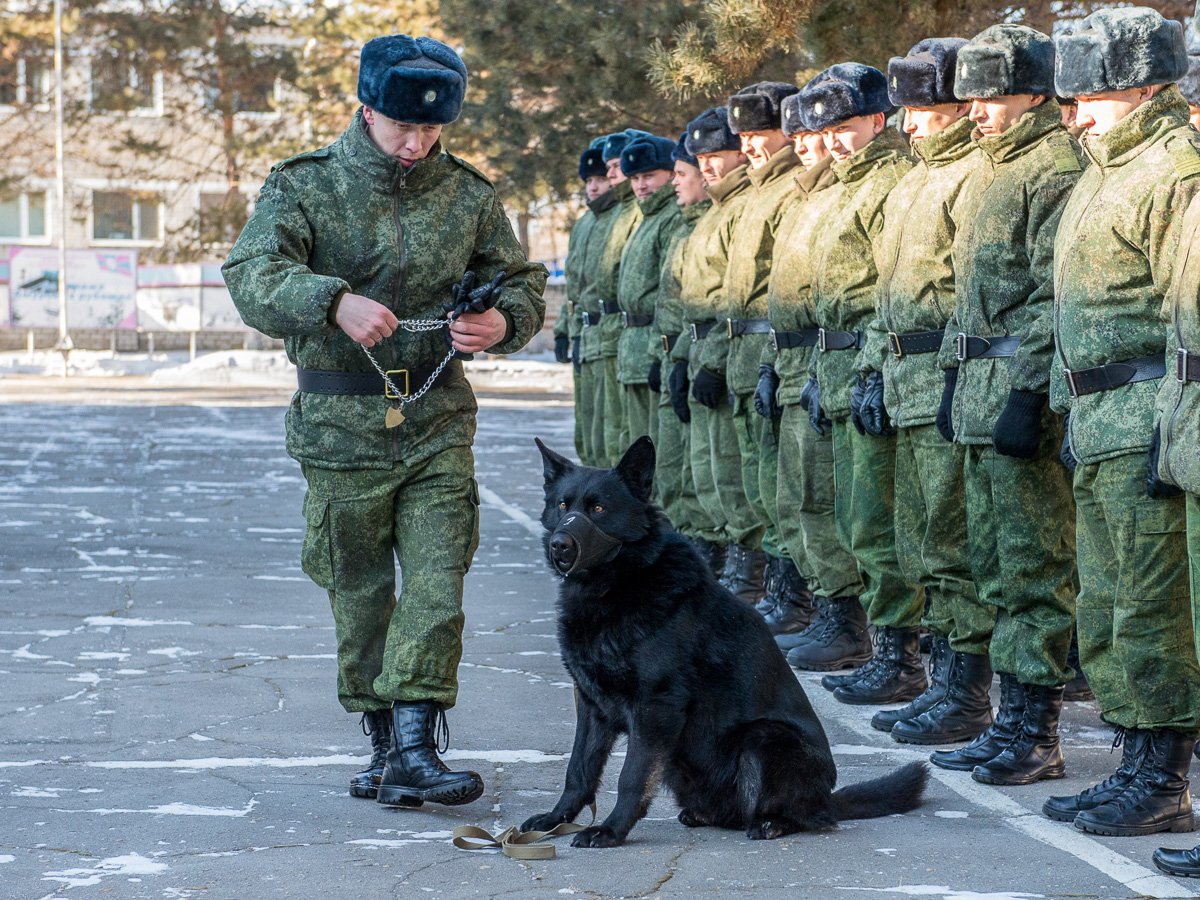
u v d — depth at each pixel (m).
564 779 5.32
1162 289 4.52
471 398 5.13
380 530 5.04
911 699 6.73
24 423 22.17
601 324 11.23
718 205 8.80
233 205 43.16
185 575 9.83
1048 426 5.37
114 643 7.64
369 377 4.93
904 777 4.91
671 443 9.70
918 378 6.05
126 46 42.31
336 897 4.02
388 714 5.14
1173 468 4.21
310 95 38.56
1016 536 5.44
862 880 4.19
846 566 7.43
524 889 4.10
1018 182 5.43
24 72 45.75
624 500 4.56
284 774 5.33
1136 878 4.22
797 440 7.51
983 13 13.37
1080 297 4.71
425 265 4.95
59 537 11.39
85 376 37.38
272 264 4.73
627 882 4.16
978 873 4.26
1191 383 4.19
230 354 37.31
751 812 4.59
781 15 13.12
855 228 6.85
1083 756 5.78
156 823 4.70
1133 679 4.70
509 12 20.53
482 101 23.27
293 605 8.81
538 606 8.90
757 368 8.15
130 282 38.50
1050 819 4.88
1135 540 4.63
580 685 4.66
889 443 6.68
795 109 7.34
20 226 49.25
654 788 4.59
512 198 24.14
